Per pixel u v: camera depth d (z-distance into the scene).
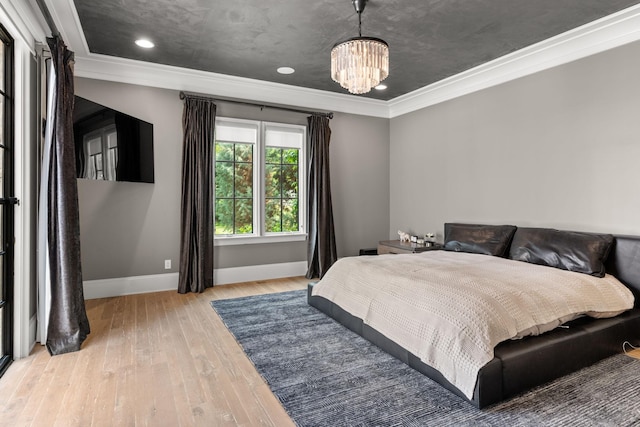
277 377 2.23
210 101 4.44
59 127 2.61
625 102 3.04
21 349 2.49
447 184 4.79
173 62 3.99
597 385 2.10
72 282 2.68
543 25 3.11
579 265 2.91
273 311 3.53
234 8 2.83
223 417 1.83
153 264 4.29
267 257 4.98
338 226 5.47
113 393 2.05
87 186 3.95
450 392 2.04
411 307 2.39
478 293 2.23
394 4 2.76
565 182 3.48
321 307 3.48
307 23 3.07
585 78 3.31
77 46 3.50
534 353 2.04
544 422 1.77
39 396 2.01
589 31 3.16
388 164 5.82
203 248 4.34
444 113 4.82
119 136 3.63
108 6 2.79
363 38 2.46
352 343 2.74
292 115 5.11
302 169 5.25
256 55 3.78
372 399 1.98
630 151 3.01
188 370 2.33
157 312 3.51
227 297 4.05
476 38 3.37
